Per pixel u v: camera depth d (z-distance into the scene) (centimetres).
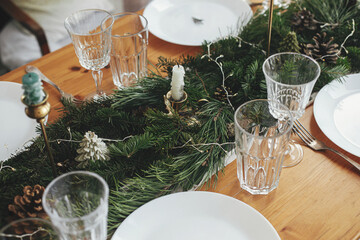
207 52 98
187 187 74
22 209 67
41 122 60
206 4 119
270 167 70
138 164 76
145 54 95
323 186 74
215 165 77
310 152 80
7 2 153
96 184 57
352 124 83
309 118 86
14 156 78
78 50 86
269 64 78
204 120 84
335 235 67
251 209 68
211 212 69
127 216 69
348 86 89
